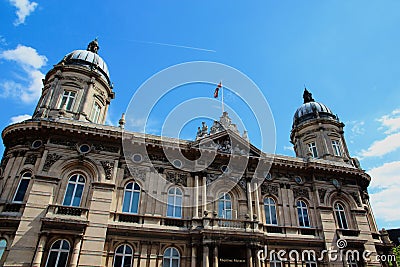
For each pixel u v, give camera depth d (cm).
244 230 2695
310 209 3262
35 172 2592
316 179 3444
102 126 2972
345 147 4122
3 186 2522
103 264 2372
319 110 4488
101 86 3619
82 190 2642
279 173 3366
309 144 4238
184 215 2795
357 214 3372
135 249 2511
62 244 2344
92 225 2442
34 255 2198
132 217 2636
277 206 3167
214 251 2544
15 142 2767
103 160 2773
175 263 2569
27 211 2345
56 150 2683
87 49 4131
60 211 2434
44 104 3095
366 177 3656
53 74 3481
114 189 2686
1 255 2223
